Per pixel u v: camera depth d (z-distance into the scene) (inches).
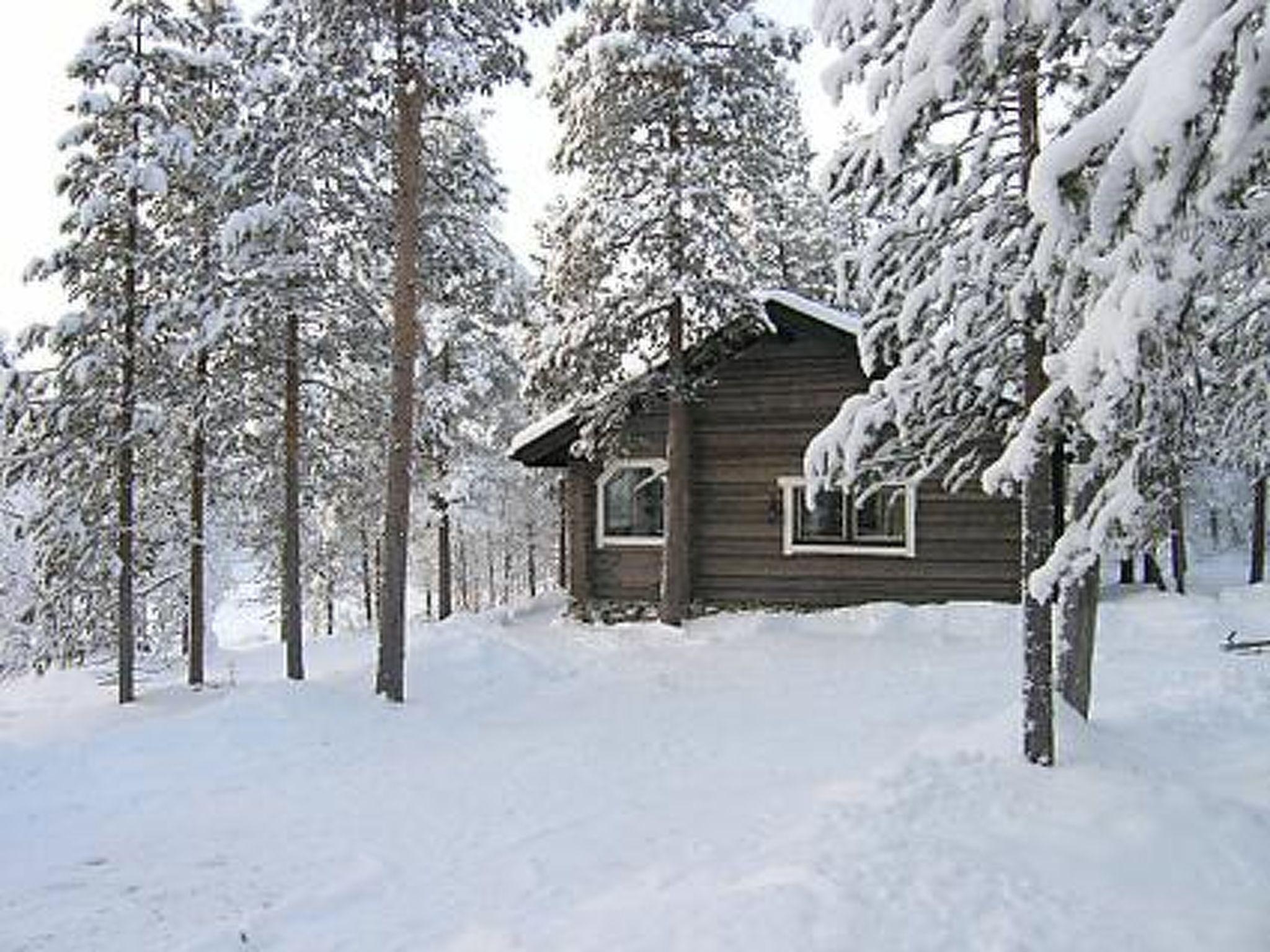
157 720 492.4
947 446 383.6
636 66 702.5
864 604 769.6
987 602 741.9
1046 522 340.5
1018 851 271.3
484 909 261.1
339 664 798.5
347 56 565.3
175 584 968.9
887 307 370.3
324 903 271.4
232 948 245.1
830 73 326.3
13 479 673.0
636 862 287.9
